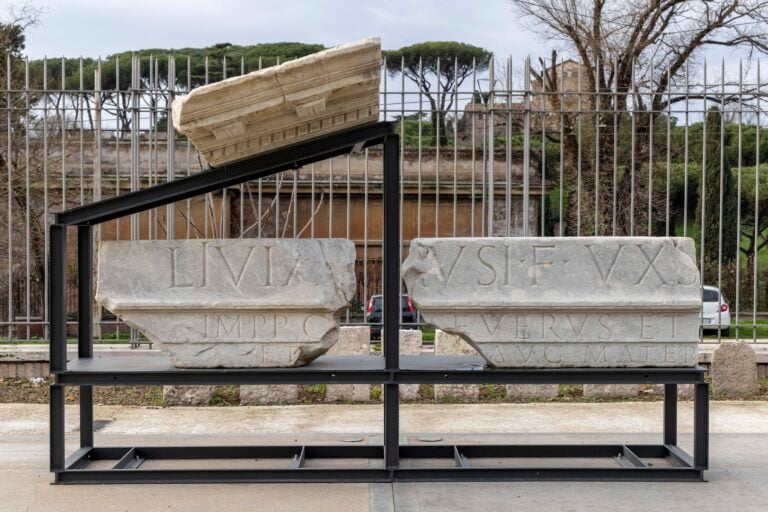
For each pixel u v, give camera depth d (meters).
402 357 6.39
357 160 14.79
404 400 9.27
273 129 5.52
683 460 6.08
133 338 10.40
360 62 5.23
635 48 18.77
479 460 6.48
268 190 14.63
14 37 18.58
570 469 5.79
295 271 5.75
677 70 18.41
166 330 5.77
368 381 5.68
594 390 9.40
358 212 15.04
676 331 5.80
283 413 8.52
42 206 14.91
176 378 5.63
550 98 19.06
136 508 5.15
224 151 5.61
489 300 5.73
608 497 5.37
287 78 5.20
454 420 8.14
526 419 8.19
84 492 5.50
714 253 21.98
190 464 6.38
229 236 14.90
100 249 5.82
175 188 5.73
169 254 5.80
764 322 19.80
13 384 9.85
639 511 5.07
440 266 5.80
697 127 22.45
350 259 5.84
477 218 14.45
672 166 23.88
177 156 13.75
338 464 6.36
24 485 5.68
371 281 15.04
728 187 21.98
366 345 9.31
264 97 5.26
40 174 14.27
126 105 11.53
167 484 5.70
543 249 5.82
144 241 5.81
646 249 5.82
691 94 10.60
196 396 9.09
